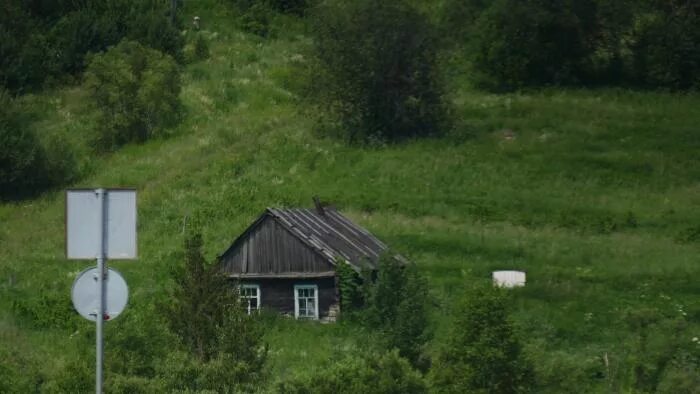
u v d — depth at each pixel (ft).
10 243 597.11
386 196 647.15
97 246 177.47
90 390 273.33
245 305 340.80
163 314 320.50
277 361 383.65
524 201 644.69
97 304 178.29
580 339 442.91
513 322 305.94
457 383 295.07
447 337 318.86
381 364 267.18
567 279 516.73
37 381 314.55
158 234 596.29
